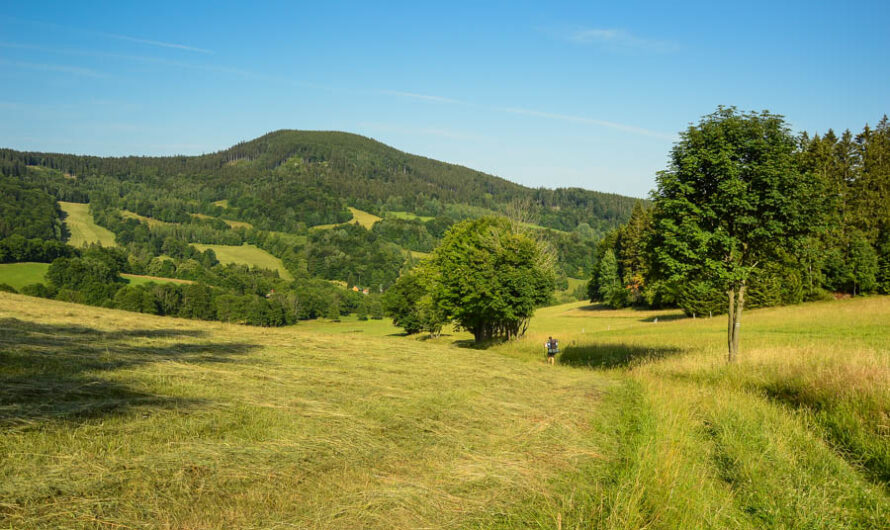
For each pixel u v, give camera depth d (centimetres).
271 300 8688
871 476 687
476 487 500
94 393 622
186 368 878
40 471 390
